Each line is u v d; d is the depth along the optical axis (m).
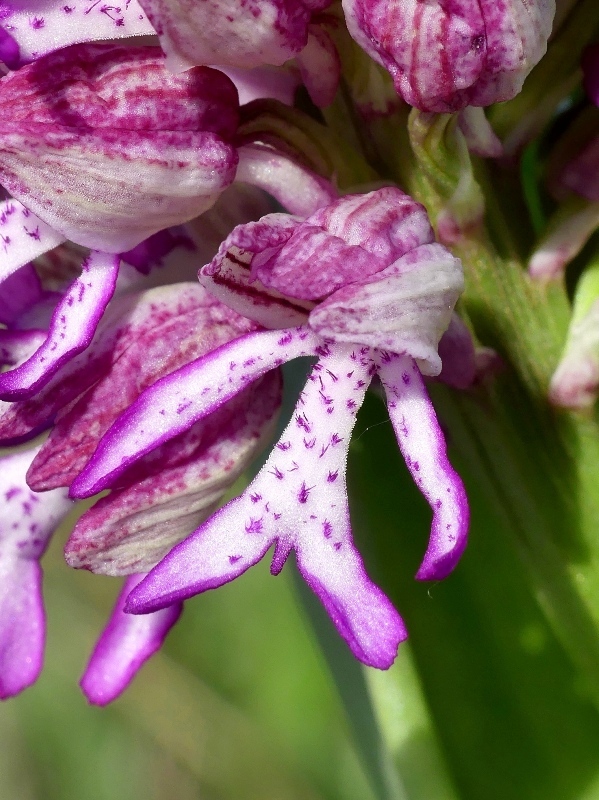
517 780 0.14
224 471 0.12
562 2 0.12
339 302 0.11
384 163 0.12
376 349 0.11
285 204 0.12
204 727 0.26
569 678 0.14
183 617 0.27
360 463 0.13
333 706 0.26
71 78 0.11
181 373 0.11
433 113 0.11
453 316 0.11
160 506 0.12
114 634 0.13
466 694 0.14
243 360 0.11
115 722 0.27
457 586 0.14
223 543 0.11
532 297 0.12
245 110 0.12
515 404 0.12
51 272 0.12
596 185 0.12
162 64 0.11
